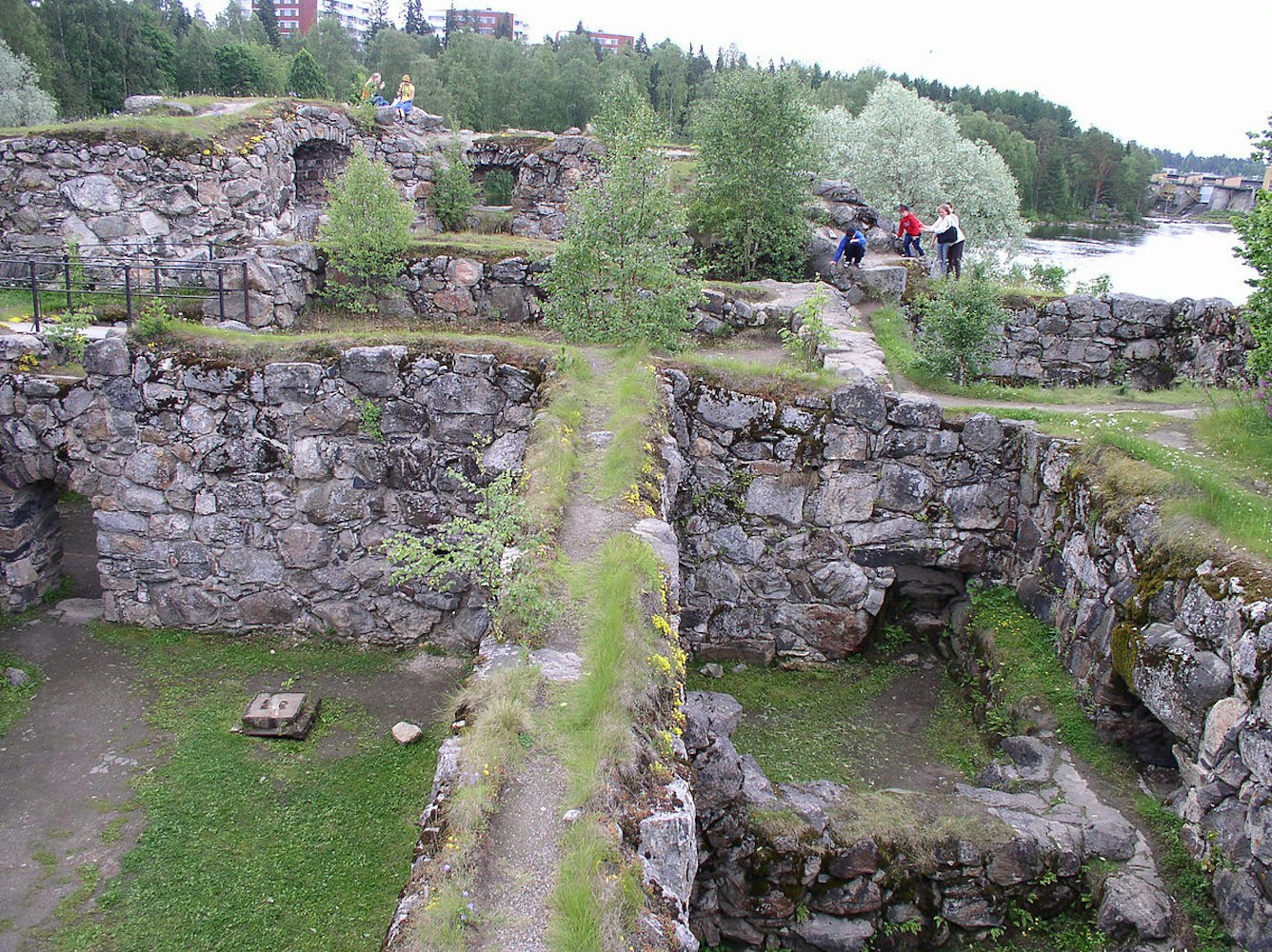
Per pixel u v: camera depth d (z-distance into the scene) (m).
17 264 15.34
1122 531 8.53
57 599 11.95
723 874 7.24
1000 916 7.18
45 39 41.91
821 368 11.68
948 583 11.31
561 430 9.12
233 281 14.24
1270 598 6.55
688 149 23.20
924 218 31.50
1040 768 8.14
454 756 5.07
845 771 8.97
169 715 9.61
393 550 7.14
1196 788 7.00
